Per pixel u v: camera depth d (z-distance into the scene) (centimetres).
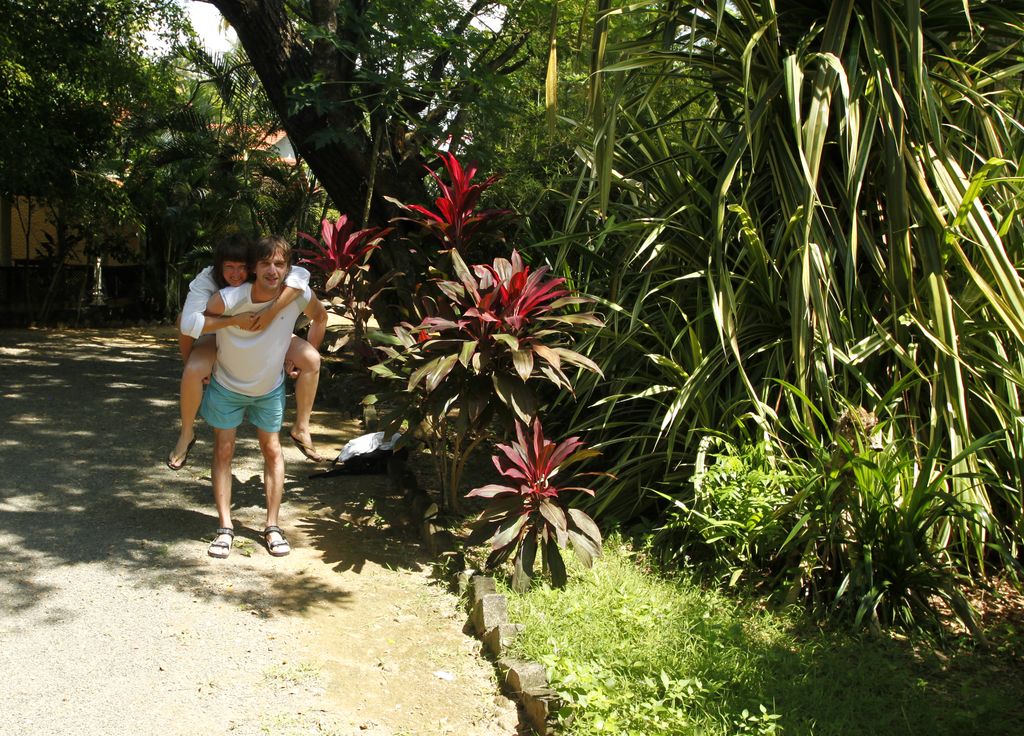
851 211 488
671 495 526
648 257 598
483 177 880
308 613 421
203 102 1644
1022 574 458
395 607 437
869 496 430
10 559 451
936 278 476
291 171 1636
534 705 343
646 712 331
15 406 780
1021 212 523
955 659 392
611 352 566
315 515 553
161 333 1447
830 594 436
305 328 873
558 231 772
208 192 1588
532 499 445
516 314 480
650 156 623
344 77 866
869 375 504
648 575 466
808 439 457
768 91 527
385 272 840
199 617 407
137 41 1384
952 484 452
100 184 1402
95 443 673
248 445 697
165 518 525
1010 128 586
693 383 507
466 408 486
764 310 544
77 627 388
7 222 1584
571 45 974
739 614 420
